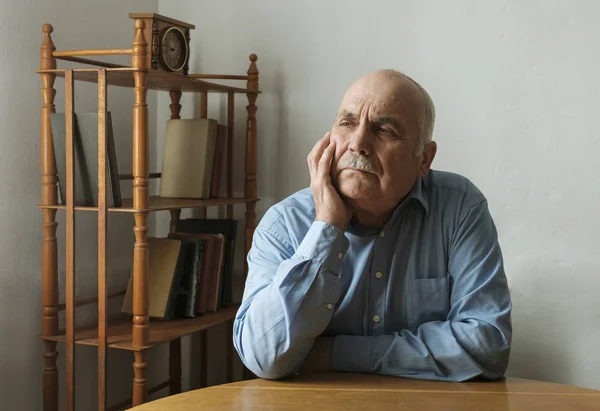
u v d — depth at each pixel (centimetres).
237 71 282
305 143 274
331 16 267
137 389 215
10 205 223
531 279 245
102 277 214
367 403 134
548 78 241
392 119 155
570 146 239
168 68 232
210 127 260
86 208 214
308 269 152
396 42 258
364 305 169
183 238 257
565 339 242
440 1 252
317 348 162
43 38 232
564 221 241
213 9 283
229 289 270
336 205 156
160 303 241
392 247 169
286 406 132
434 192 173
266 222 172
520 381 155
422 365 154
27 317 230
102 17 260
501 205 247
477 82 248
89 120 211
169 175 263
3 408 223
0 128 218
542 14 240
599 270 238
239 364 288
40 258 234
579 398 140
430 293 168
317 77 271
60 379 246
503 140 246
